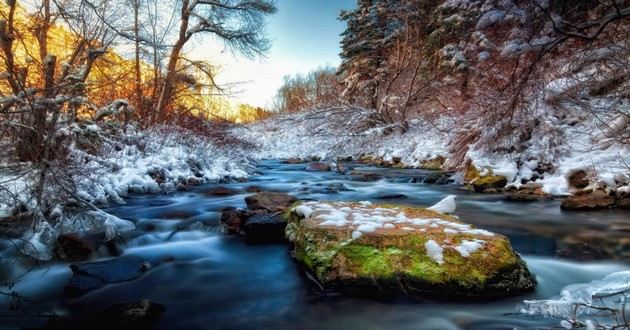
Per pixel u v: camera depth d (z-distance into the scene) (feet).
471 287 11.49
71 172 18.90
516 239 17.84
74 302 12.13
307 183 36.50
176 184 31.42
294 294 12.62
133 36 25.54
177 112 48.49
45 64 19.57
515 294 11.76
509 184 29.86
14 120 17.75
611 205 22.82
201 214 22.44
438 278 11.66
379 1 72.90
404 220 14.97
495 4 23.57
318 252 13.30
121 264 14.67
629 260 15.01
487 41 27.55
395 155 57.26
